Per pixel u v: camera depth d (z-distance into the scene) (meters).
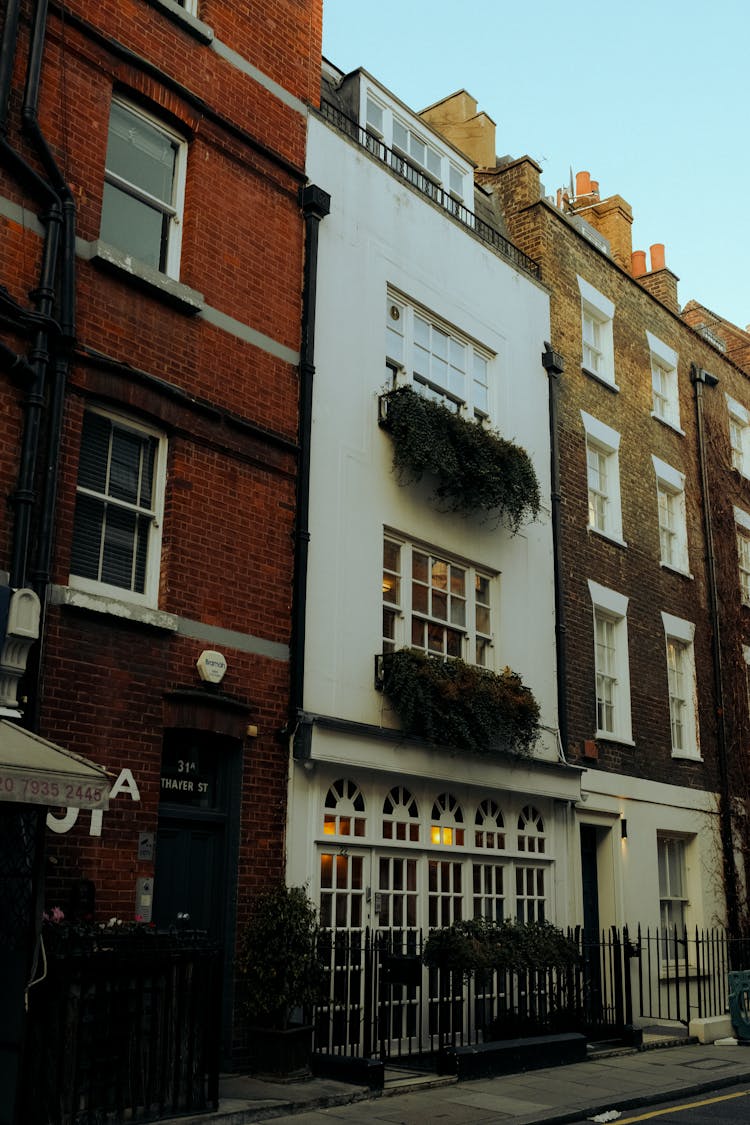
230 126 10.86
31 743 6.59
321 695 10.50
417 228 13.41
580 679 14.65
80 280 9.00
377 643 11.37
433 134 14.71
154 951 7.25
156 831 8.76
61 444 8.58
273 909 9.04
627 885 14.69
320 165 12.05
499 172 17.06
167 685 9.00
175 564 9.31
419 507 12.41
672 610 17.56
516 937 10.83
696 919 16.30
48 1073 6.53
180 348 9.80
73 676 8.26
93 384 8.89
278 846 9.75
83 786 6.56
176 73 10.45
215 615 9.59
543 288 15.89
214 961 7.66
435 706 11.14
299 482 10.78
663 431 18.64
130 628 8.80
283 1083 8.59
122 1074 6.97
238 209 10.84
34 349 8.38
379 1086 8.74
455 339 13.95
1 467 8.05
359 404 11.84
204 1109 7.43
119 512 9.21
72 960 6.76
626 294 18.36
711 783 17.45
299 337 11.23
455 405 13.69
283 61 11.91
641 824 15.30
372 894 10.63
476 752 11.82
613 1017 13.69
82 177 9.26
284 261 11.27
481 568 13.42
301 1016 9.47
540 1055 10.36
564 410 15.77
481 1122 7.69
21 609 7.48
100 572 8.95
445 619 12.70
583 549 15.45
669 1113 8.62
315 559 10.78
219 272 10.42
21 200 8.65
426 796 11.59
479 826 12.28
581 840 14.56
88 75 9.52
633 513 17.06
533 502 13.18
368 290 12.35
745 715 18.86
